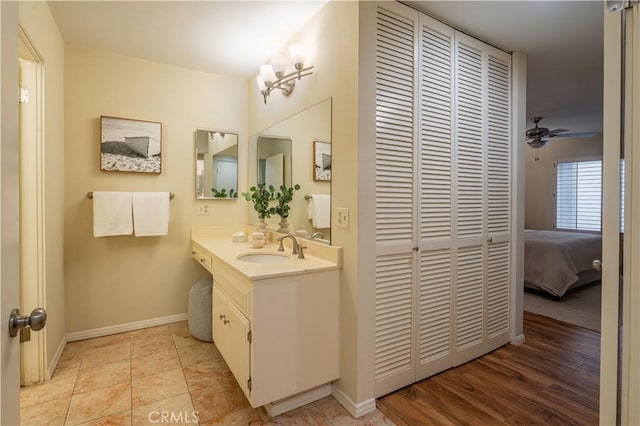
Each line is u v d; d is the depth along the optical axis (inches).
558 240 153.8
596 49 94.9
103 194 98.5
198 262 113.4
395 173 72.1
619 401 32.4
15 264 29.5
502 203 96.0
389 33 70.2
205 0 75.8
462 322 86.4
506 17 77.9
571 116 170.4
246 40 94.6
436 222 79.9
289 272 64.7
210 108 118.3
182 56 105.2
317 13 79.4
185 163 114.3
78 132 98.5
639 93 30.5
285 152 95.6
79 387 75.6
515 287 98.4
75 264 99.3
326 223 76.0
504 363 87.1
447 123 81.5
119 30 89.4
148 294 110.2
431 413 67.0
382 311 70.9
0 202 25.8
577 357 90.8
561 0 71.0
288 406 68.1
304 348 66.9
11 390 28.3
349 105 68.0
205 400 71.1
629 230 31.2
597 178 216.7
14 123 29.3
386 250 70.9
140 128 105.9
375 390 70.2
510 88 96.9
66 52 96.5
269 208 106.1
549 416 66.1
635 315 30.9
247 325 63.1
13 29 29.1
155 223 104.6
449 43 81.4
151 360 88.4
